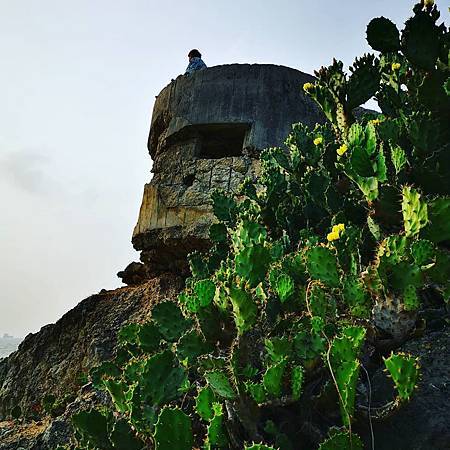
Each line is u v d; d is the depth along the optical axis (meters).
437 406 2.79
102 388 5.21
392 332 2.99
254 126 9.05
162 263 9.30
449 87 4.01
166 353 3.31
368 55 4.86
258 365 3.33
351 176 3.87
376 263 3.12
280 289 3.40
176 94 9.95
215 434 2.61
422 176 3.83
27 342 9.93
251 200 6.07
